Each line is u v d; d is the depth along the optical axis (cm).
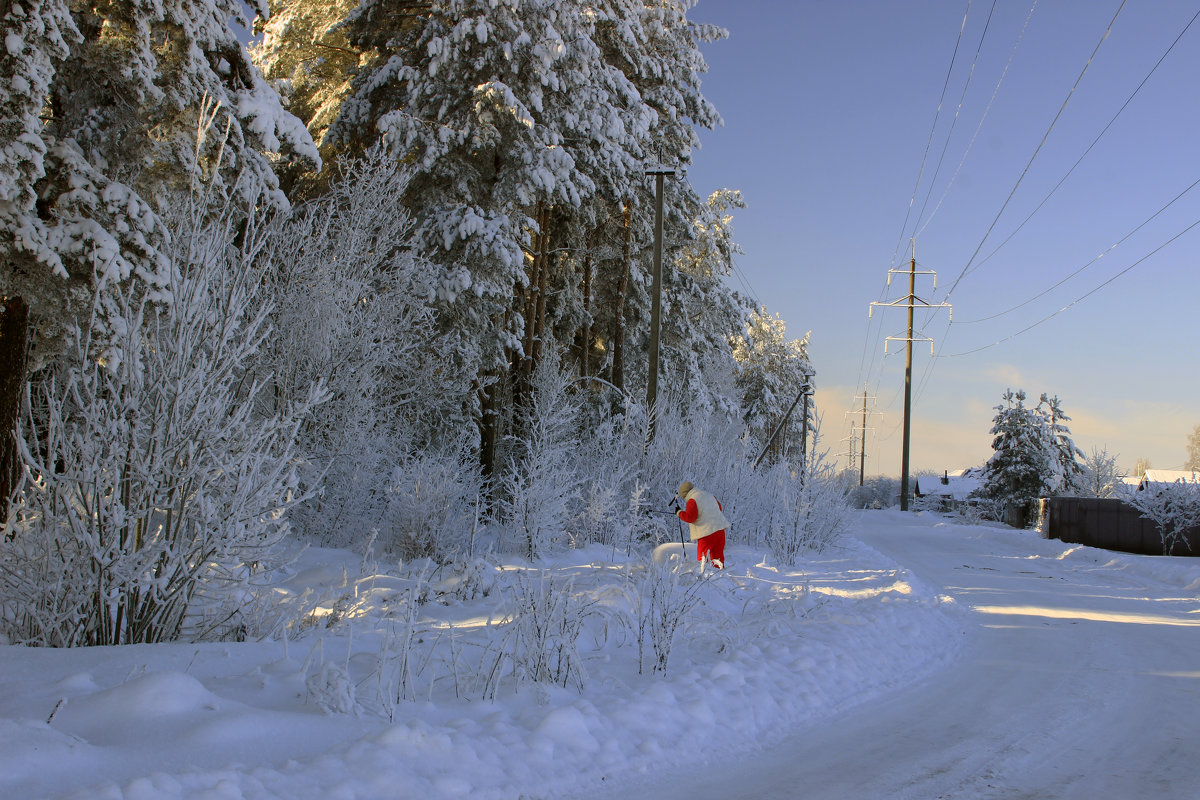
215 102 995
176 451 527
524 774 381
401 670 466
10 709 374
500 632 632
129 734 355
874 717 545
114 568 502
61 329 809
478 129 1722
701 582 866
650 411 1734
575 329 2402
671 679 553
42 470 511
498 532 1337
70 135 948
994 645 812
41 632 510
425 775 356
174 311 537
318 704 419
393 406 1489
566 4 1848
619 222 2453
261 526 557
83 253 786
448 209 1727
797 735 499
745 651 654
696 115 2473
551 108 1894
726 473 1747
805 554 1611
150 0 914
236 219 1074
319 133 2167
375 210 1392
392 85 1877
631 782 402
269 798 312
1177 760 465
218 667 482
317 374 1227
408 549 1137
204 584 559
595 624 718
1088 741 499
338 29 2081
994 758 462
